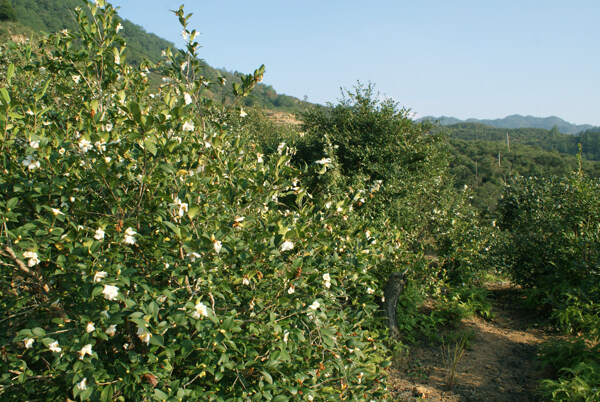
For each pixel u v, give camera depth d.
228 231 2.40
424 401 4.19
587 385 3.79
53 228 2.18
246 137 3.71
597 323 4.61
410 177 9.91
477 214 8.86
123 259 2.37
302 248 2.62
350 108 12.25
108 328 2.10
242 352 2.40
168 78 3.30
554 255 6.71
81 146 2.44
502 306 7.34
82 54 3.05
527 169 37.03
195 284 2.41
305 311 2.53
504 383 4.59
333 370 3.07
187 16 3.17
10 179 2.27
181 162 2.61
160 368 2.21
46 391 2.29
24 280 2.50
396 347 5.08
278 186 2.70
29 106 2.61
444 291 7.21
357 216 6.18
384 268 5.99
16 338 2.05
